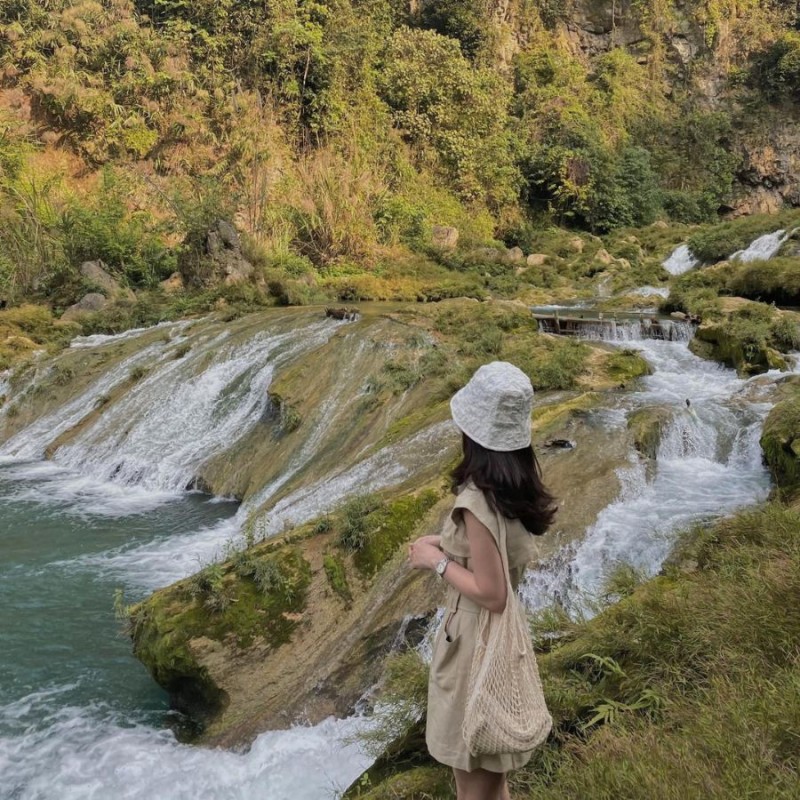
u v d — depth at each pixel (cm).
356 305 1741
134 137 2598
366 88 3052
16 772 505
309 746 515
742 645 355
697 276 1698
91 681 613
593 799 276
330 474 909
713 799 254
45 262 2128
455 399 237
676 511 660
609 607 463
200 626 574
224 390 1248
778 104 4097
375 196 2611
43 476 1173
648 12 4203
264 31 2778
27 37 2702
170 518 974
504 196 3231
